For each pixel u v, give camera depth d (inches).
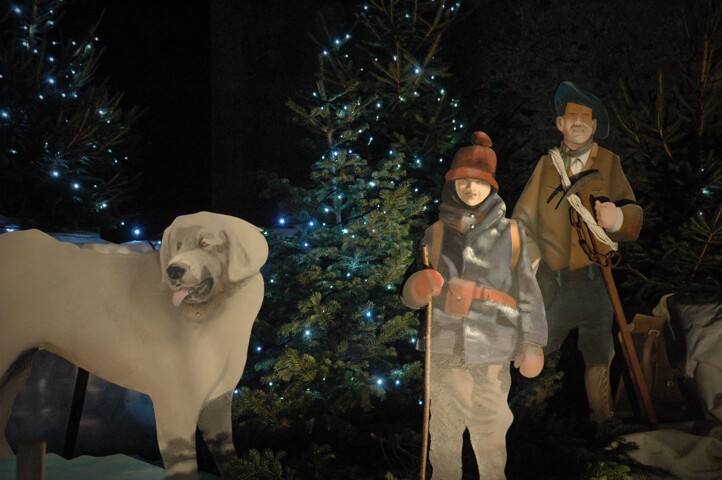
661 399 268.7
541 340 182.1
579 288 245.3
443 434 186.1
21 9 298.4
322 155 264.8
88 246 202.1
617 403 269.6
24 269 191.6
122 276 193.6
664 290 281.1
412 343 246.5
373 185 251.4
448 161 278.2
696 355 255.4
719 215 264.5
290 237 259.8
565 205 244.5
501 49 311.1
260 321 242.8
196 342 190.7
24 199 283.7
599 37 326.6
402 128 278.2
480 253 182.4
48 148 288.4
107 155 301.9
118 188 312.5
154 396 191.6
